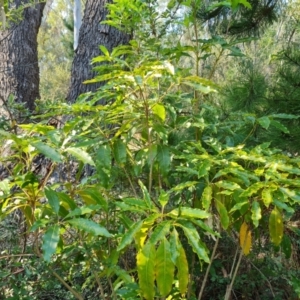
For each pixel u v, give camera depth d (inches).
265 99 109.5
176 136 71.7
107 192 57.5
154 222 42.1
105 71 76.3
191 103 62.9
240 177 45.0
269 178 43.0
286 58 112.7
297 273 73.7
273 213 47.1
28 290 59.2
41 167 86.7
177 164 63.0
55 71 389.4
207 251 39.0
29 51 144.0
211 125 59.0
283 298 75.0
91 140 49.8
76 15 291.0
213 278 67.7
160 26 86.9
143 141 58.8
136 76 47.3
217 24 126.1
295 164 53.1
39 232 52.9
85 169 80.1
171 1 80.6
